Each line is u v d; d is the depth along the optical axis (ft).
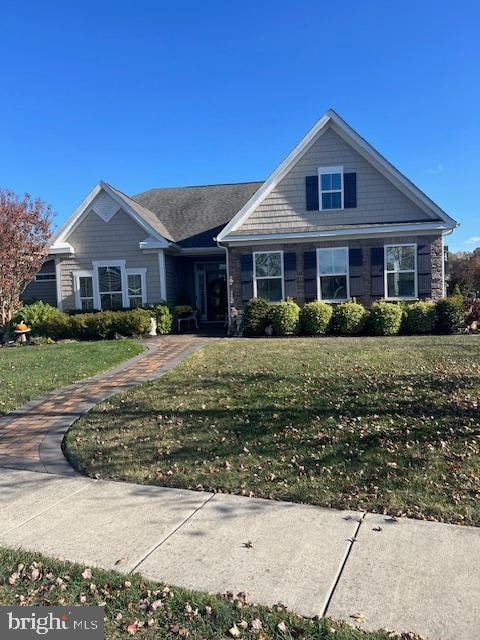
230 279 54.95
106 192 59.77
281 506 13.99
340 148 53.26
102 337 52.80
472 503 13.56
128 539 12.42
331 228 52.90
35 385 29.32
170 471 16.53
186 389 26.71
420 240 51.75
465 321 49.85
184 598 9.89
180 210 72.18
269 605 9.66
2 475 16.98
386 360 32.42
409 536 12.13
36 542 12.38
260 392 25.11
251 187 75.61
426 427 19.02
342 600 9.76
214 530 12.75
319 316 49.52
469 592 9.89
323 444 17.94
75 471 17.16
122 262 60.18
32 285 70.90
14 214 55.42
